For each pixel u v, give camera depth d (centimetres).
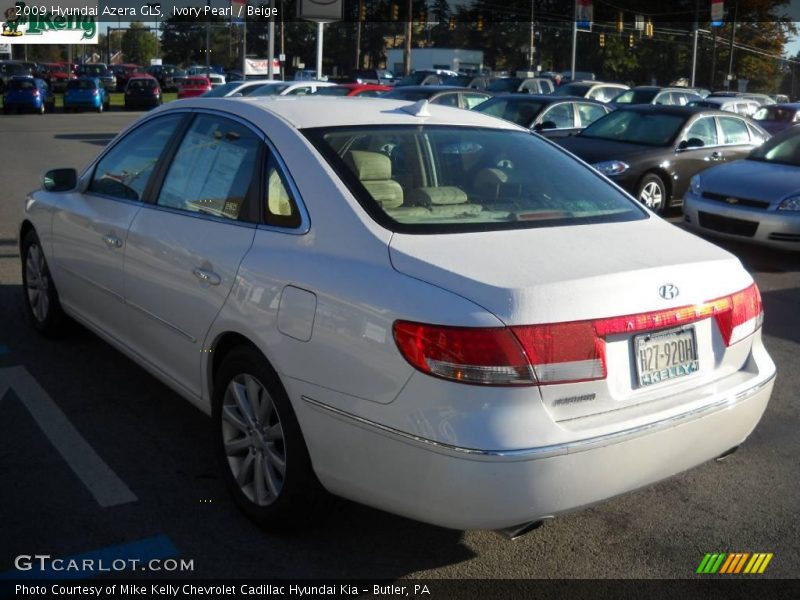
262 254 339
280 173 352
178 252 385
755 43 7081
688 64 6988
